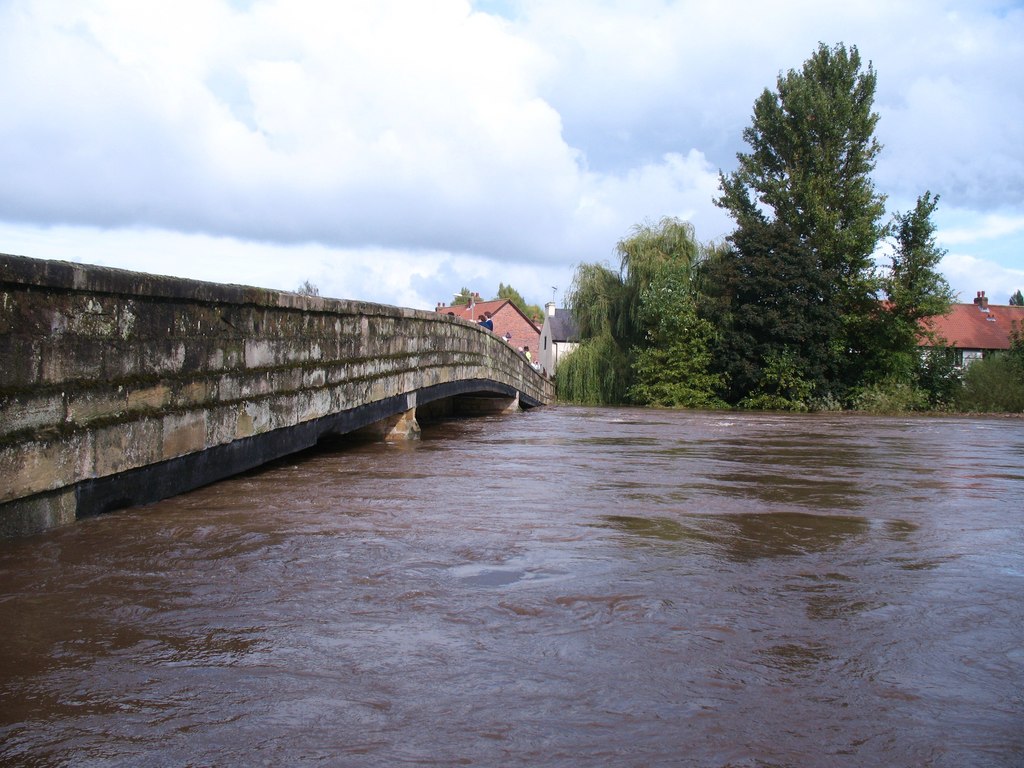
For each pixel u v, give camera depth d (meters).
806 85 37.78
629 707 2.48
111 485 5.18
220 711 2.42
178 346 5.86
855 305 37.56
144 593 3.60
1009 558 4.58
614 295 38.41
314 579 3.88
